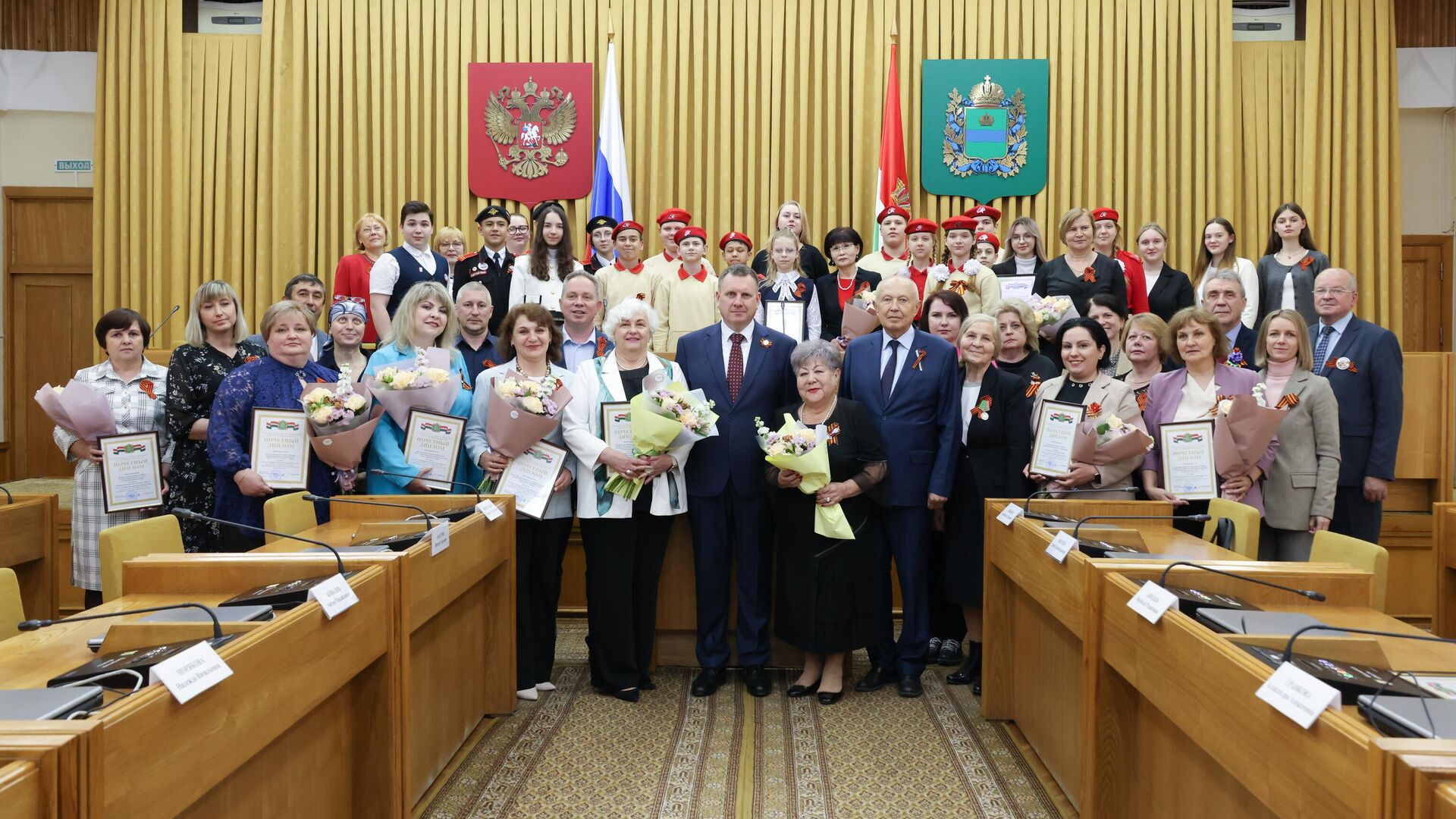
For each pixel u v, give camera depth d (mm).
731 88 7805
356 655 2092
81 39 8164
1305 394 3621
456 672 3066
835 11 7754
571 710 3516
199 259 7969
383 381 3293
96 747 1205
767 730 3324
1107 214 5465
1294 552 3629
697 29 7770
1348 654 1712
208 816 1584
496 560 3275
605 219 6172
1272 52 7773
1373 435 4160
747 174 7836
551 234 5172
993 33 7781
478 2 7793
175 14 7891
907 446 3660
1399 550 5195
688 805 2717
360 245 5828
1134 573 2289
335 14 7840
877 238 7359
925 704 3592
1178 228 7773
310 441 3215
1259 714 1521
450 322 3672
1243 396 3230
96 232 7965
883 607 3766
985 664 3412
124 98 7910
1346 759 1265
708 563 3699
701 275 5211
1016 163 7746
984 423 3770
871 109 7785
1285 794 1439
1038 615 3035
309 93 7891
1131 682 2127
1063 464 3398
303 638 1822
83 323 8359
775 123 7766
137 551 2682
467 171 7828
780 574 3652
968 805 2709
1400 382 4125
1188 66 7684
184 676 1430
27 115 8250
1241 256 7789
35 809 1134
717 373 3719
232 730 1562
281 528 2904
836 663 3635
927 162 7750
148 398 3990
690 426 3332
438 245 5891
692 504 3695
